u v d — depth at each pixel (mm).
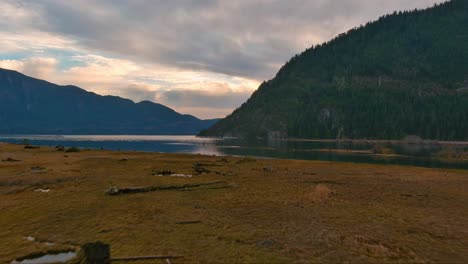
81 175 41656
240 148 156000
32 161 55281
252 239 18406
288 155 110562
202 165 54062
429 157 102125
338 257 15930
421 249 17203
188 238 18562
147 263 15180
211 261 15344
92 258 14734
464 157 97938
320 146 175000
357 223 21828
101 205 26500
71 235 19359
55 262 15562
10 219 22984
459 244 18016
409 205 27312
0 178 38062
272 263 15133
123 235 19125
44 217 23188
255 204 27141
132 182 36750
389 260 15664
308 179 41312
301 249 16906
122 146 187875
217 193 31672
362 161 89125
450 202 28719
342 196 30703
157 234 19250
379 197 30469
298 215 23750
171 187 33844
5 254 16844
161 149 152750
